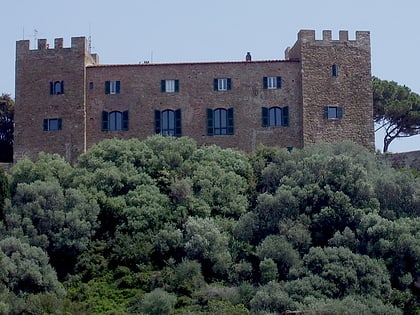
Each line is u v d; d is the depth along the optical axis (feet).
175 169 414.21
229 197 399.24
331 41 452.76
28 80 452.35
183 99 447.42
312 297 336.08
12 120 497.05
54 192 384.88
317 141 445.37
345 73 451.94
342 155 397.19
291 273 351.05
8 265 350.43
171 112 447.01
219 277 364.58
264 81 448.24
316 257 352.28
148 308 339.77
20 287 351.25
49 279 354.74
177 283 355.77
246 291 347.56
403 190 390.21
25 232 374.63
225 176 404.57
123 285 360.48
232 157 419.33
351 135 448.65
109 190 399.44
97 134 446.60
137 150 418.31
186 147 423.64
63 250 375.45
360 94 451.94
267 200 380.99
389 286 346.95
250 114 446.19
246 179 411.54
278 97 447.83
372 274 347.56
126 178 404.57
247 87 447.83
